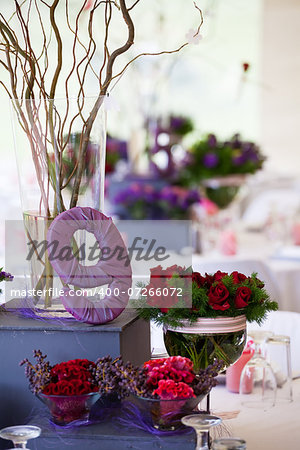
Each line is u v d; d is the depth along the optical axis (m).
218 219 4.52
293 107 7.73
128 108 5.94
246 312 1.62
